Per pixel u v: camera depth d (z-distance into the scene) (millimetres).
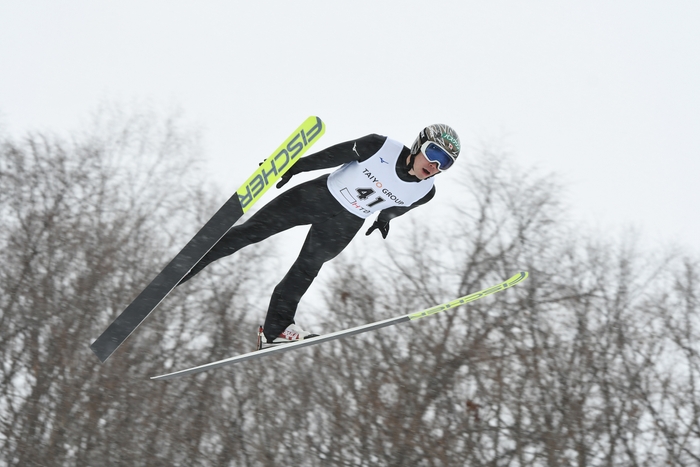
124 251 63438
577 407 50562
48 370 53938
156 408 50875
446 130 15922
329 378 50969
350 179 16594
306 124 15445
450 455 47375
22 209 65688
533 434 49281
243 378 51938
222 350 56719
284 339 17375
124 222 65500
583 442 49375
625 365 53469
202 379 52344
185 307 58469
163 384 52219
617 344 54562
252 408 50781
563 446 48625
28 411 51344
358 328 17203
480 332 54625
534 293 57188
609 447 49594
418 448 47938
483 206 62781
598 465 48969
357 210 16922
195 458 49219
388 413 49094
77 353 55094
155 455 49281
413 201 16922
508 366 52562
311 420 49562
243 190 15375
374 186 16547
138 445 49531
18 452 49500
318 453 48219
